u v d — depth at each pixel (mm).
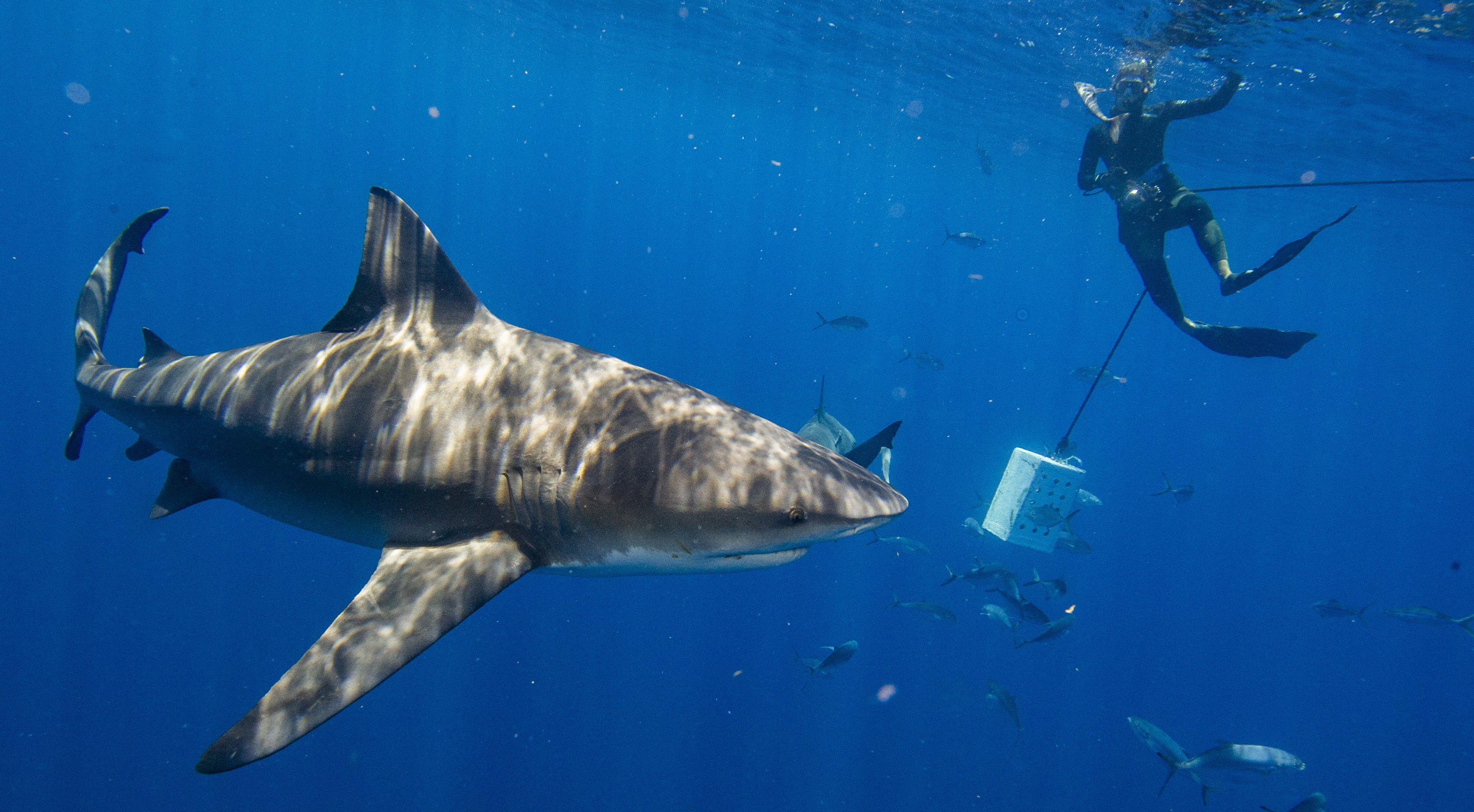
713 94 36469
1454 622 10844
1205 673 29578
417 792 18797
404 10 34656
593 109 56719
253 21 50281
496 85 56469
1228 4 12203
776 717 22109
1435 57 12938
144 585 21781
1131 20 13758
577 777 19609
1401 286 47625
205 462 4070
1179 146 23391
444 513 3234
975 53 18984
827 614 25172
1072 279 90562
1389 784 26109
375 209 3672
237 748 2084
